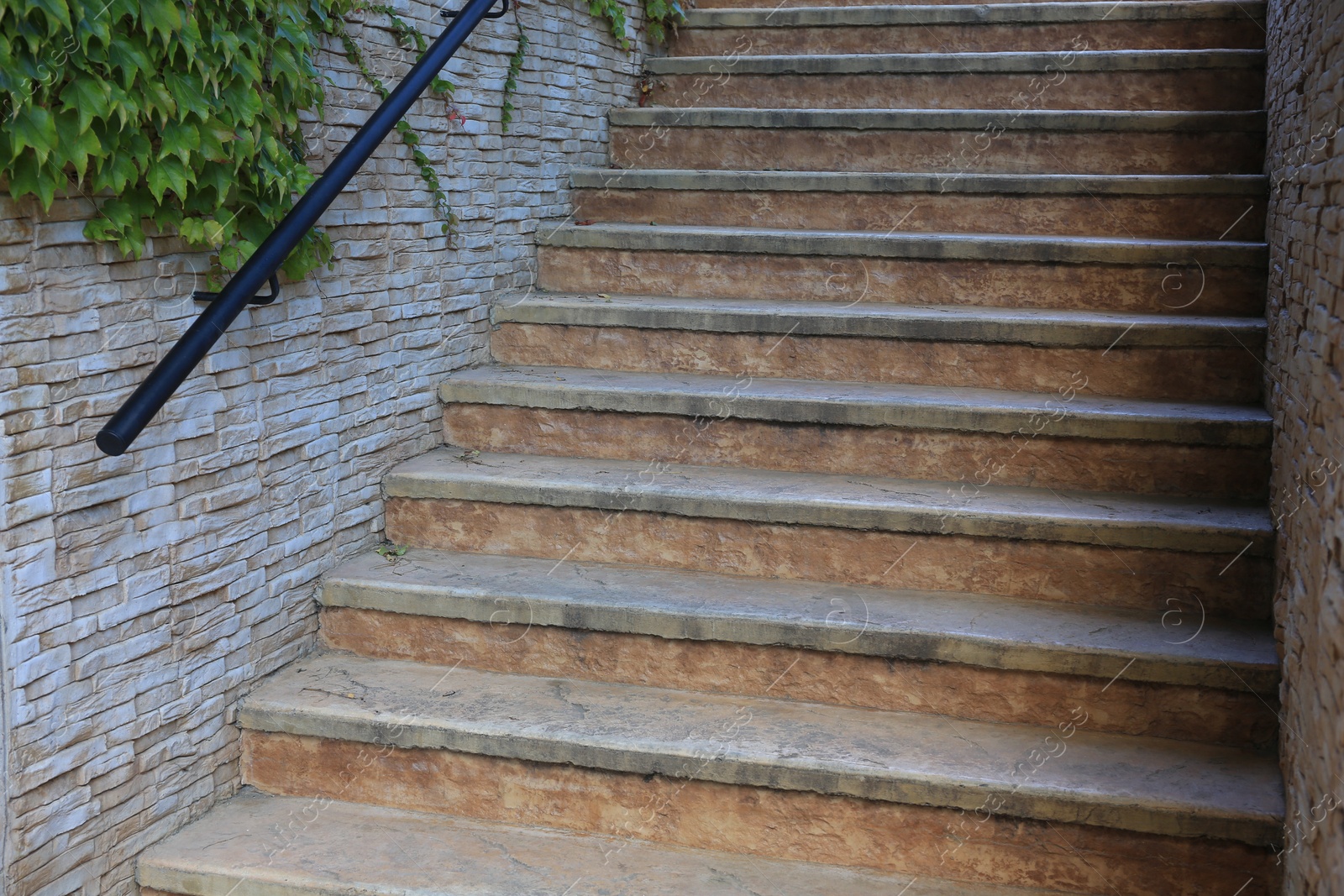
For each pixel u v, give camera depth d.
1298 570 2.17
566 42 3.87
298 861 2.26
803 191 3.88
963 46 4.42
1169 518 2.63
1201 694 2.37
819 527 2.82
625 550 2.96
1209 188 3.47
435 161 3.15
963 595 2.74
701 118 4.21
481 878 2.21
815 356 3.33
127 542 2.15
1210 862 2.12
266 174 2.33
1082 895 2.19
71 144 1.85
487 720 2.46
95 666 2.09
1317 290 2.17
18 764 1.93
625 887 2.21
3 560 1.88
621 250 3.73
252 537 2.53
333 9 2.64
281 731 2.52
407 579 2.80
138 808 2.23
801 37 4.58
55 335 1.95
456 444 3.34
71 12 1.81
